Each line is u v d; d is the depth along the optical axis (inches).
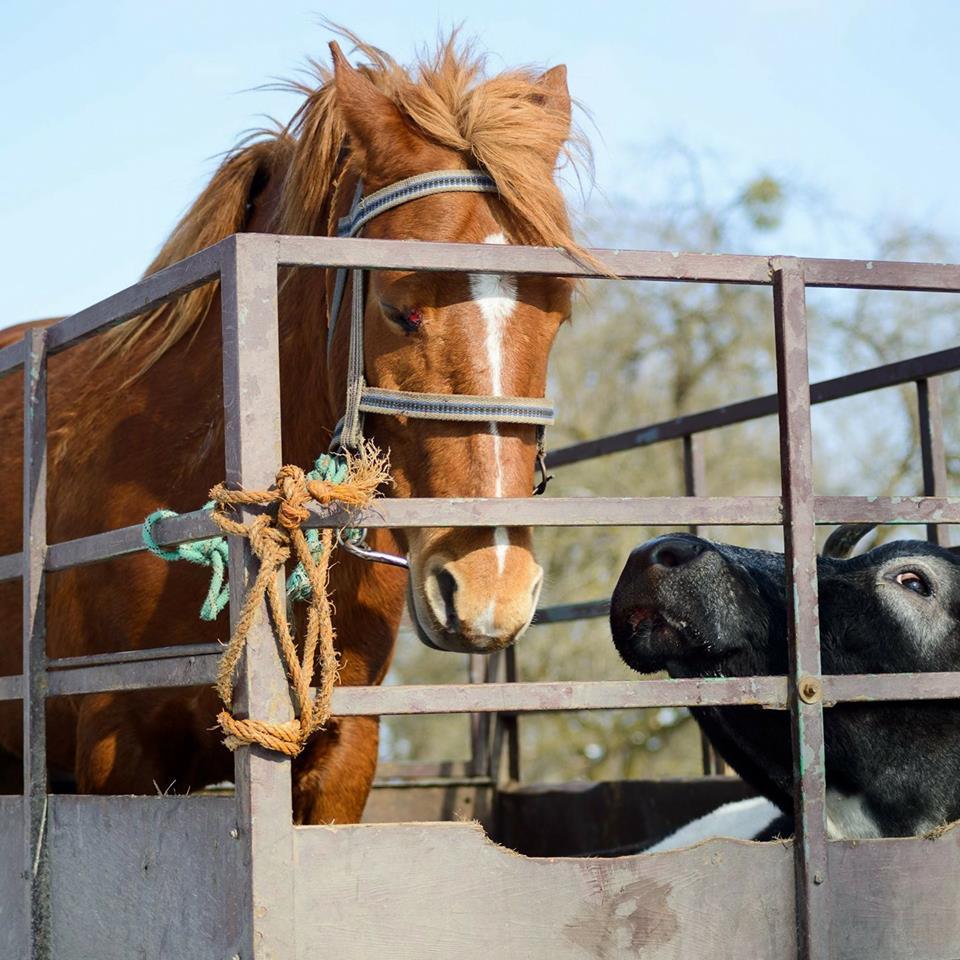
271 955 84.7
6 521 151.3
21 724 148.9
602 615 198.4
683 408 579.8
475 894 90.0
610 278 102.2
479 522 93.4
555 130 112.4
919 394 174.1
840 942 97.2
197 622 128.2
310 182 128.4
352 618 132.4
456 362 103.6
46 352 119.7
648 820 209.3
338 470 108.7
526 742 554.9
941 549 135.1
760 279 103.3
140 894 97.9
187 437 132.7
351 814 137.6
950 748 128.2
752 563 131.0
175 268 99.6
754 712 128.6
